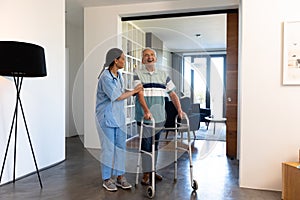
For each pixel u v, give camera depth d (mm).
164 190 2762
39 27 3457
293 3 2639
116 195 2639
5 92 2959
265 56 2719
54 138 3793
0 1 2885
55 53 3793
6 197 2566
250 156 2795
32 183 2977
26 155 3262
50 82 3697
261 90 2738
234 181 3035
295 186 2375
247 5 2762
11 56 2521
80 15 5461
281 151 2701
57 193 2682
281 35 2672
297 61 2633
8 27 2982
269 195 2615
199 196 2594
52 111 3748
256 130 2766
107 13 4797
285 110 2684
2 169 2805
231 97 4254
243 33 2777
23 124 3201
